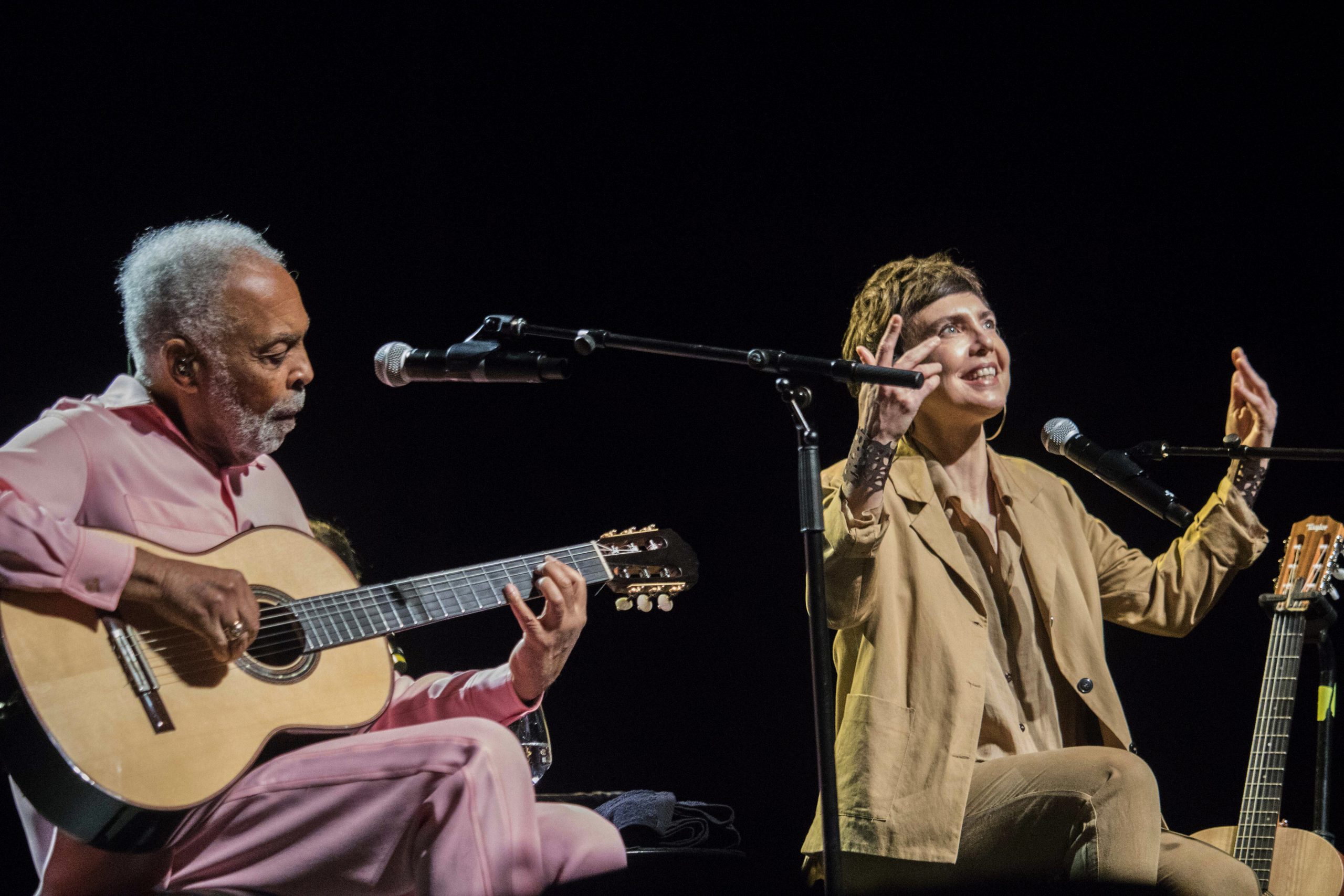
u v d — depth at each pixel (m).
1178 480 6.13
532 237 6.27
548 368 3.06
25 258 5.00
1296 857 3.85
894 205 6.42
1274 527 6.00
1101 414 6.23
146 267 3.14
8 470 2.78
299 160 5.66
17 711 2.55
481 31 6.11
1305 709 5.67
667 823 3.81
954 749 3.42
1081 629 3.79
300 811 2.72
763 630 6.37
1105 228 6.29
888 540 3.70
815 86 6.43
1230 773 5.89
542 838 2.81
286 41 5.61
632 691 6.31
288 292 3.19
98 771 2.52
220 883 2.74
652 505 6.43
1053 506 4.06
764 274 6.47
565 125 6.29
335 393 5.90
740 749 6.27
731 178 6.45
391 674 3.12
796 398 3.02
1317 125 6.04
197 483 3.12
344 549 4.02
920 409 3.95
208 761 2.65
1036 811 3.30
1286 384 6.07
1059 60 6.29
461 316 6.11
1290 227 6.10
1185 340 6.20
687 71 6.38
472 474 6.20
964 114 6.37
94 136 5.16
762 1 6.37
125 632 2.69
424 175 6.00
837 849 2.82
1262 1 6.07
